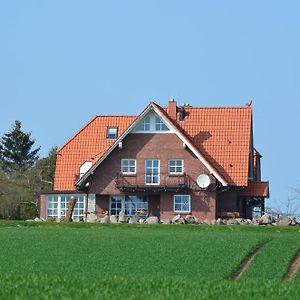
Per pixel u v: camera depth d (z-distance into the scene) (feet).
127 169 347.77
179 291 132.46
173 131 346.54
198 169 345.10
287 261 187.73
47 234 243.19
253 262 186.50
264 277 168.66
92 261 185.26
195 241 223.71
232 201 353.10
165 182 345.10
